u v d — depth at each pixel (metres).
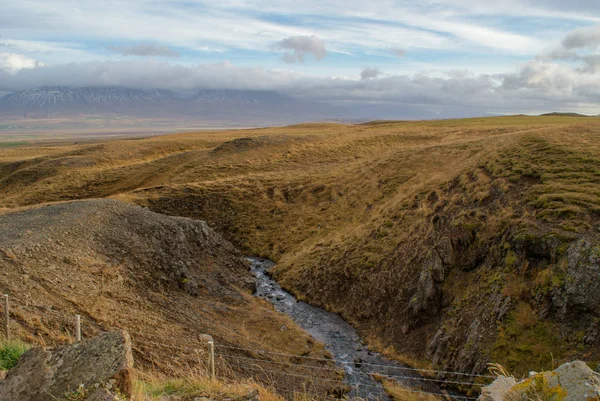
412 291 24.45
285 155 67.19
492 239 23.31
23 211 31.41
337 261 30.69
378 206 37.81
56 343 13.82
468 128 71.06
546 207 22.28
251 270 34.78
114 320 17.59
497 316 18.94
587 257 17.53
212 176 60.12
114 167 70.69
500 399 6.41
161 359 15.70
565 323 16.84
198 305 23.70
